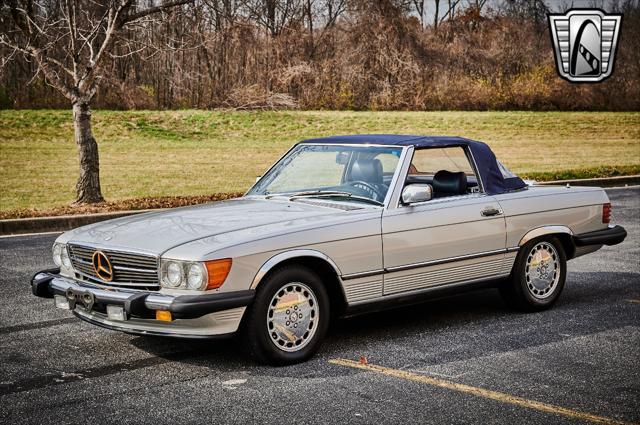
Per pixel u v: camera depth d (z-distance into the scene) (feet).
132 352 19.17
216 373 17.42
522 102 131.64
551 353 18.78
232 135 95.61
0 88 101.30
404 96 126.52
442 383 16.60
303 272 17.99
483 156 22.25
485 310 23.32
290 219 18.60
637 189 57.98
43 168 67.67
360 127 105.70
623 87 134.72
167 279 16.90
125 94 106.73
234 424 14.37
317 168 21.77
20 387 16.65
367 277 19.03
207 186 57.93
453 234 20.67
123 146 84.48
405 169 20.24
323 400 15.60
